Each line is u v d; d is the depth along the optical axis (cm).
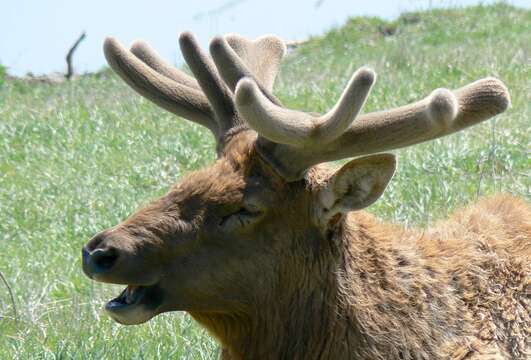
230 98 1808
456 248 1870
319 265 1747
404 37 7144
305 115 1664
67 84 6600
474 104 1645
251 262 1720
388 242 1816
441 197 2938
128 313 1697
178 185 1738
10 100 5650
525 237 1919
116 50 1916
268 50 2002
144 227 1694
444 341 1781
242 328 1772
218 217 1703
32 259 3048
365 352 1753
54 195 3634
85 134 4306
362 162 1675
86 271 1681
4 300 2700
